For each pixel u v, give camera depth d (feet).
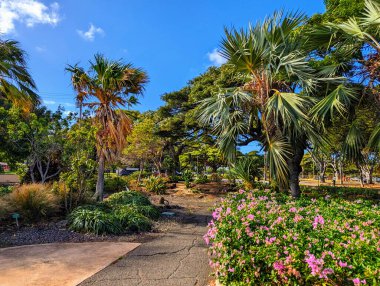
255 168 28.37
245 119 25.53
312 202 15.43
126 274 11.48
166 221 23.15
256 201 13.78
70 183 23.81
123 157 60.90
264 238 8.84
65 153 24.17
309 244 7.73
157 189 45.11
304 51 24.20
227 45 22.99
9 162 35.45
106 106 30.12
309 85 21.66
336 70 23.62
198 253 14.40
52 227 19.17
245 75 25.58
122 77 29.43
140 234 18.54
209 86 44.80
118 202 26.73
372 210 12.94
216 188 46.29
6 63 28.09
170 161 76.89
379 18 19.03
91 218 18.75
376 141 20.11
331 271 6.42
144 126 56.29
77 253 14.17
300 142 24.29
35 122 23.75
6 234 17.31
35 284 10.37
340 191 32.35
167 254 14.20
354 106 23.24
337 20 25.91
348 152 22.53
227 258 8.50
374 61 21.27
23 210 20.08
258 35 22.74
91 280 10.84
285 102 20.93
